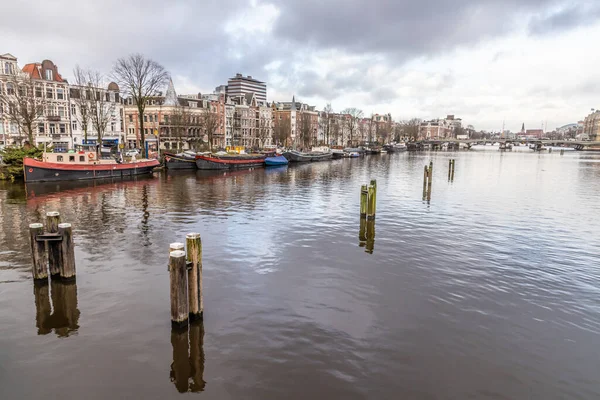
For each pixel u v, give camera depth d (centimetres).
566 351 894
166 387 754
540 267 1431
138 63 6631
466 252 1599
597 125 17262
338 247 1656
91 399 722
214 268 1383
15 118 4659
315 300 1130
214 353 859
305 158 7688
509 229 1997
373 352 873
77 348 877
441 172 5475
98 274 1298
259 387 754
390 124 17888
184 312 951
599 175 5019
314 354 860
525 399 736
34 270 1192
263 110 11738
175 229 1948
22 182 3747
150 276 1284
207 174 5122
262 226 2031
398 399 729
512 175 5006
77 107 6775
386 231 1933
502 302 1137
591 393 754
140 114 5547
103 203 2725
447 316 1045
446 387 763
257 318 1018
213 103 9481
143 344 891
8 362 824
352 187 3756
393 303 1119
